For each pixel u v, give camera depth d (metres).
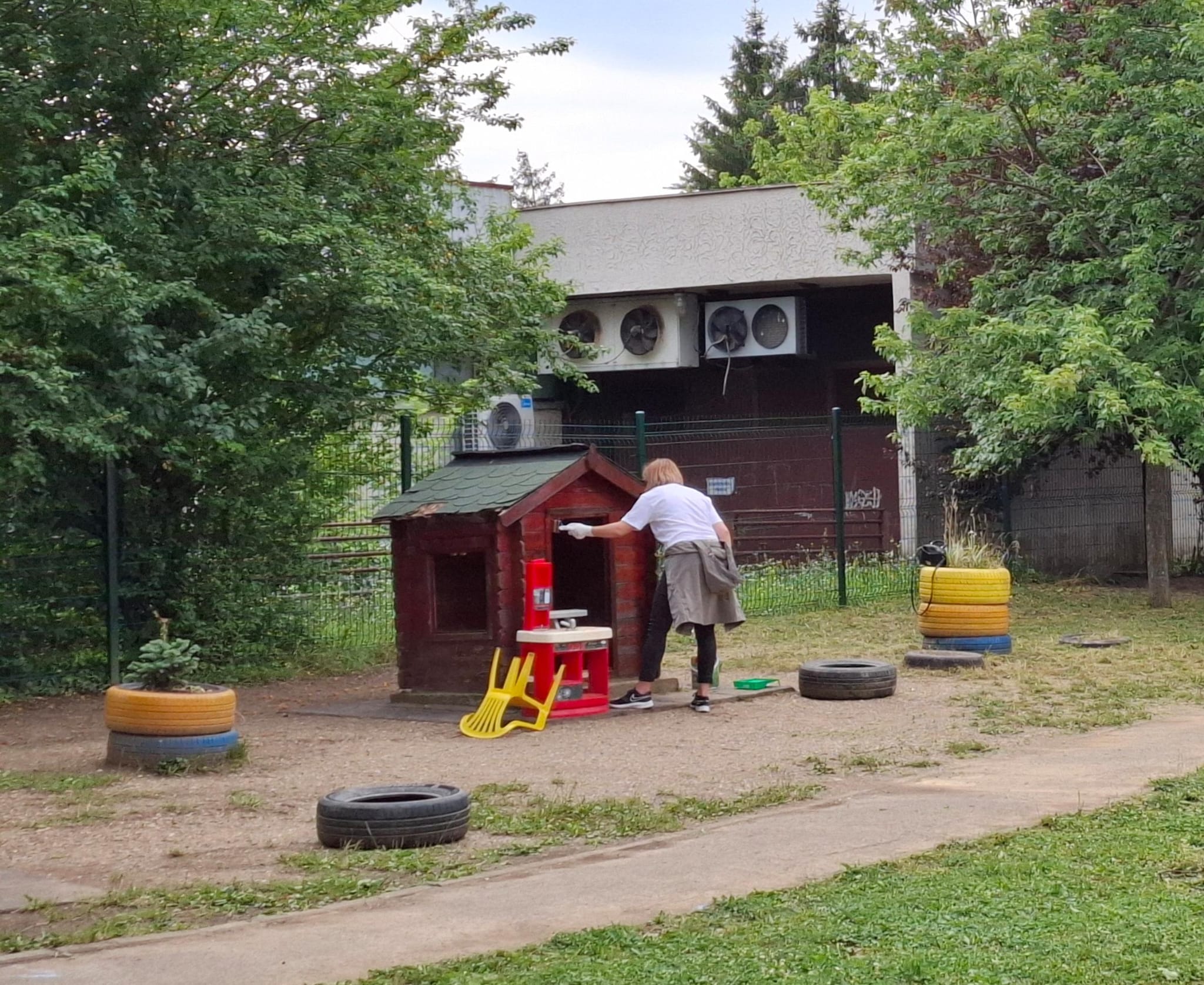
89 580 12.79
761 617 17.56
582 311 26.59
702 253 25.48
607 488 11.49
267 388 13.05
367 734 10.19
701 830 7.04
